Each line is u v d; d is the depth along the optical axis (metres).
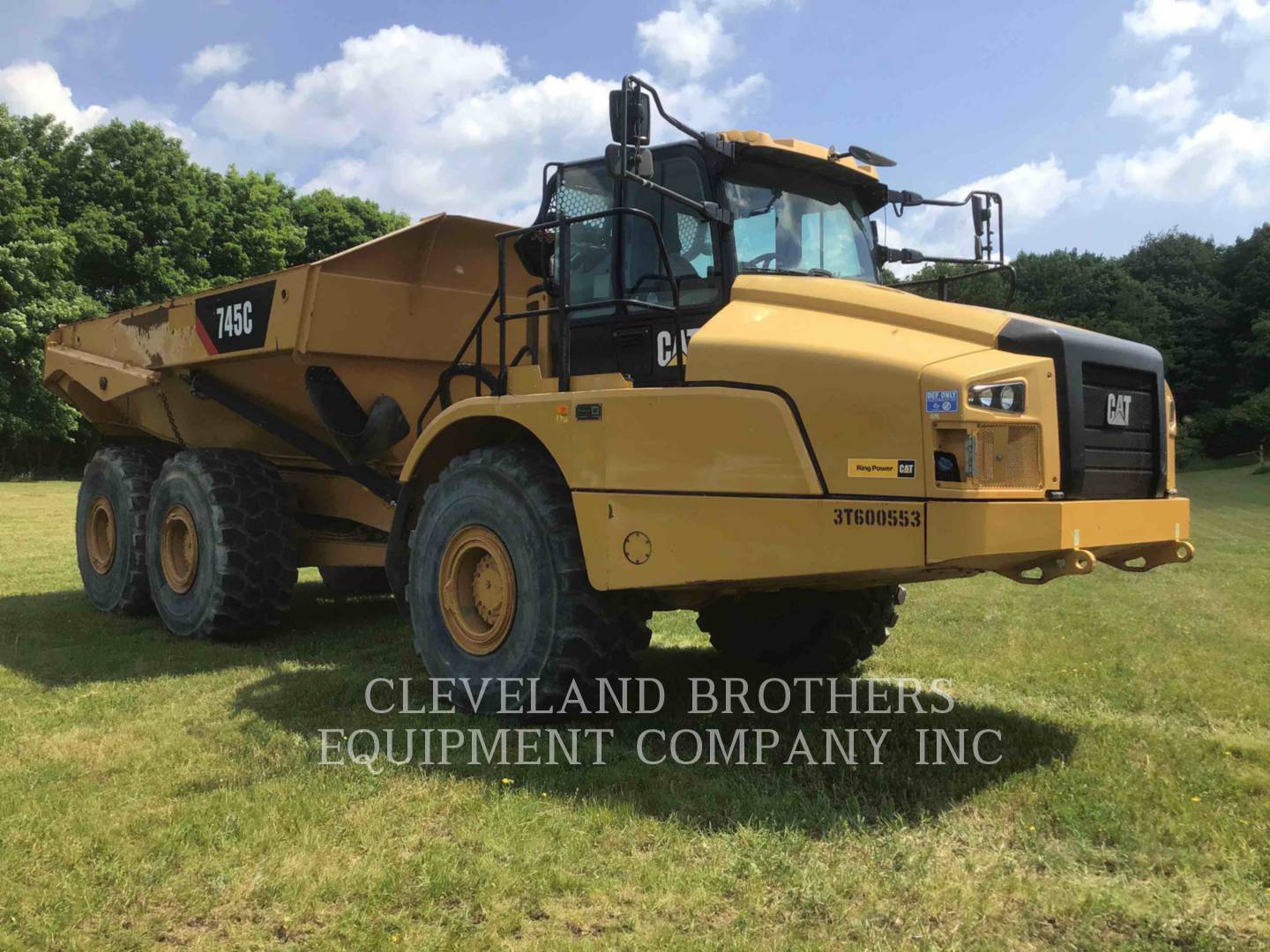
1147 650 6.01
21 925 2.48
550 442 4.21
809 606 5.34
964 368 3.30
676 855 2.90
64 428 32.09
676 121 4.12
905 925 2.48
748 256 4.39
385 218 49.88
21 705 4.62
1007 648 6.09
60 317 31.62
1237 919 2.51
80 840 2.97
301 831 3.04
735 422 3.69
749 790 3.42
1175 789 3.42
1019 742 3.99
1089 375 3.71
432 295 6.16
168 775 3.58
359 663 5.61
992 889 2.65
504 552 4.36
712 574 3.73
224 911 2.57
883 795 3.36
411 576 4.82
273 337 5.90
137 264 37.09
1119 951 2.36
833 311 3.90
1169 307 59.19
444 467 5.04
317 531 6.86
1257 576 10.09
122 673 5.35
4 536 13.71
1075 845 2.96
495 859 2.85
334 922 2.51
